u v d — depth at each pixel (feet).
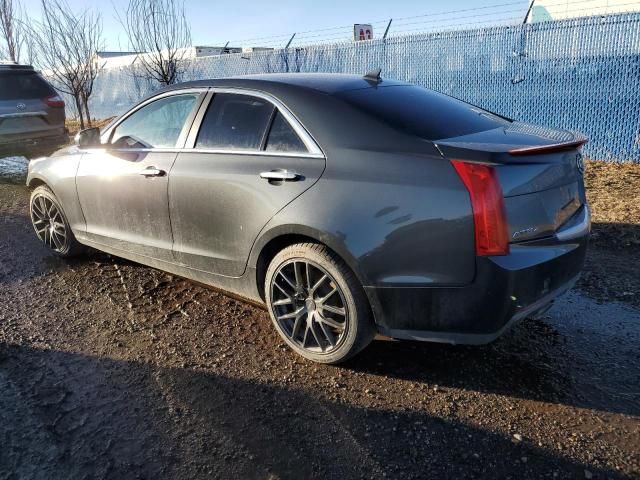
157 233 13.01
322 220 9.57
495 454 8.04
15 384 10.00
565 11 43.86
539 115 29.63
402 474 7.70
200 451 8.21
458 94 32.60
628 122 26.63
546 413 8.93
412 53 34.04
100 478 7.70
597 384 9.68
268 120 10.95
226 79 12.18
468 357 10.68
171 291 14.16
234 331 11.98
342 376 10.14
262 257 10.97
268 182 10.44
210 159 11.57
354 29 40.65
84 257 16.89
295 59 40.73
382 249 9.09
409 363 10.52
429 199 8.72
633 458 7.86
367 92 10.93
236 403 9.37
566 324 11.89
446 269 8.73
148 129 13.38
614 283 13.87
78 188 14.87
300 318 10.57
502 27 29.99
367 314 9.71
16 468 7.88
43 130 29.37
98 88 63.05
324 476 7.69
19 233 19.83
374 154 9.43
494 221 8.38
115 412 9.16
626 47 26.13
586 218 10.28
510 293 8.59
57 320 12.63
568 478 7.54
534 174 8.88
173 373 10.32
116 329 12.14
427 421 8.82
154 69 45.62
